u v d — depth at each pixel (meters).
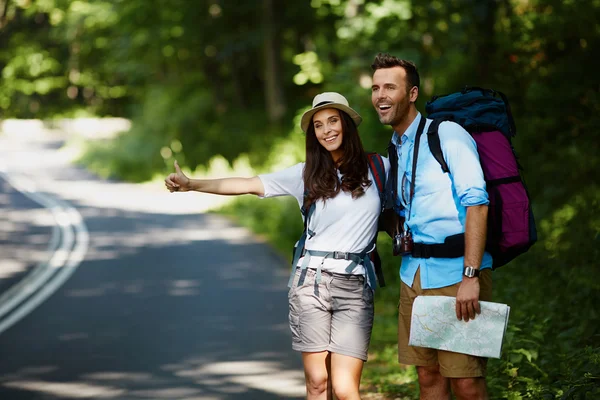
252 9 41.97
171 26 43.38
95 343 11.64
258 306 13.97
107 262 19.12
